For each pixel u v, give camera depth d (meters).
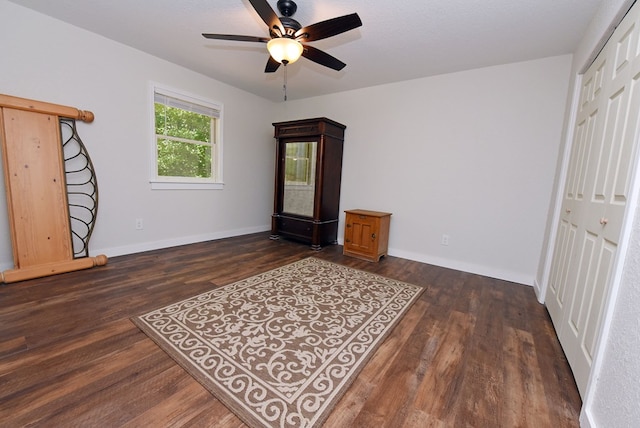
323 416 1.13
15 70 2.27
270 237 4.29
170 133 3.42
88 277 2.44
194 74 3.47
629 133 1.20
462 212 3.11
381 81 3.46
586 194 1.66
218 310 1.96
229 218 4.20
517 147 2.77
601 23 1.70
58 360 1.38
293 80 3.58
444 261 3.26
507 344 1.71
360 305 2.14
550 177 2.62
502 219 2.89
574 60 2.35
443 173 3.20
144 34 2.62
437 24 2.16
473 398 1.26
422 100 3.29
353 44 2.52
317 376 1.36
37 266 2.38
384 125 3.60
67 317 1.78
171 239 3.52
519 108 2.73
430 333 1.80
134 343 1.55
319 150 3.66
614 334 1.04
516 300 2.38
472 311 2.14
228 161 4.05
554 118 2.58
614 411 0.95
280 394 1.23
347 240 3.55
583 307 1.44
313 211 3.81
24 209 2.31
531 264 2.76
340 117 4.00
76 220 2.70
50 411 1.09
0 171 2.29
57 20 2.43
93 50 2.66
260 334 1.69
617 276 1.08
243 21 2.32
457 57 2.70
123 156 2.97
